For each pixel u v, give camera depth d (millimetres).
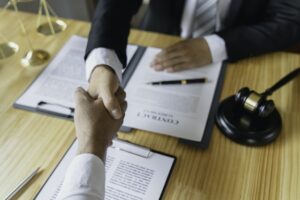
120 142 660
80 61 889
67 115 731
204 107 740
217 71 848
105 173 569
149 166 621
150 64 869
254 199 570
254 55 896
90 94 680
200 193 579
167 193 579
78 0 1573
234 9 1066
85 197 473
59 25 1015
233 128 664
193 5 1161
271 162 628
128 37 958
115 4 915
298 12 967
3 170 627
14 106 759
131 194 575
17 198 578
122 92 693
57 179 603
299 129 687
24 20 1058
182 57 871
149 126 700
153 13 1268
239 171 614
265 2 1061
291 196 573
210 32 1219
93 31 852
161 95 773
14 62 893
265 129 660
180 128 694
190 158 639
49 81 826
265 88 788
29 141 682
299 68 758
